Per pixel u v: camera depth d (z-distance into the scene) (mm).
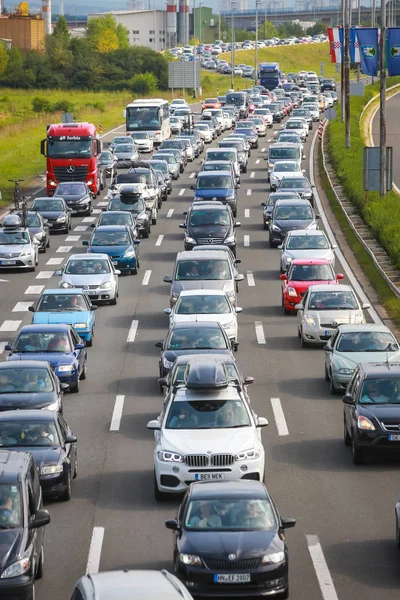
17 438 36000
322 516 34031
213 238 82312
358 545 31438
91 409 47906
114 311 69125
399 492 36312
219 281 64688
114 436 43812
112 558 30578
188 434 35875
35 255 83875
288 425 45000
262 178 133000
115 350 59312
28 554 26297
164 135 171125
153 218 103062
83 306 60375
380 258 82438
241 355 57531
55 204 100000
